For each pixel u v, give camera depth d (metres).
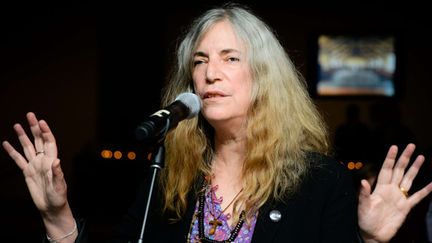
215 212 2.00
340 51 8.66
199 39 2.06
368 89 8.61
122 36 9.11
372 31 8.57
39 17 9.42
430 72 8.55
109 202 7.77
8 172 8.98
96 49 9.32
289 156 2.04
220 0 8.84
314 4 8.77
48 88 9.41
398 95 8.55
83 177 7.84
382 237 1.91
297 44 8.82
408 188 1.93
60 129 9.39
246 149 2.06
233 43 2.02
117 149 8.12
